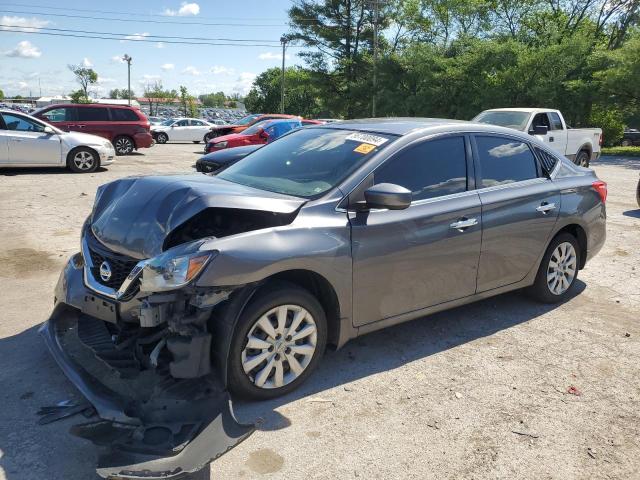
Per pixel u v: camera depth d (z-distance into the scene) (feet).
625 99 99.71
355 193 11.96
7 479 8.75
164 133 103.09
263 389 10.91
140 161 57.88
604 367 13.17
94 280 11.28
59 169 47.01
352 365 12.84
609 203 36.32
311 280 11.76
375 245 11.95
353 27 153.17
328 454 9.62
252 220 11.89
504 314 16.30
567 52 102.42
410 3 139.95
